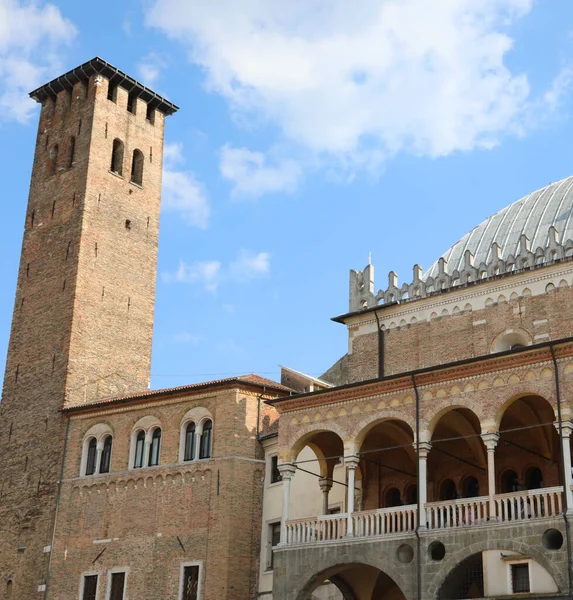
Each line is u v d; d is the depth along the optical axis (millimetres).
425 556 40156
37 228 73188
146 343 71188
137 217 73938
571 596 35781
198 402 57344
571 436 42812
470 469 46844
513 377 40438
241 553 52781
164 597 53625
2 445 66812
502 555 42469
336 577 48031
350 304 55375
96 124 73500
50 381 65875
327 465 49000
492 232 56062
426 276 56750
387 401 44094
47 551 59812
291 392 58156
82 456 61406
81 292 67938
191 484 55438
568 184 56281
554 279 47812
